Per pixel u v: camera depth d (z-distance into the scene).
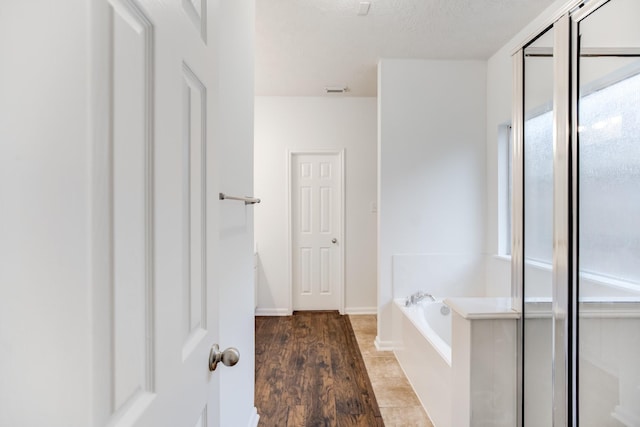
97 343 0.40
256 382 2.50
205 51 0.79
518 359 1.59
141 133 0.50
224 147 1.37
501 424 1.59
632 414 1.28
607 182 1.32
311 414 2.09
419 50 2.96
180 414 0.63
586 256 1.34
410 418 2.06
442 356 1.88
